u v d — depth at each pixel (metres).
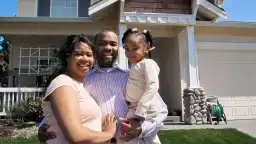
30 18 10.24
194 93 8.92
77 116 1.73
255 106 10.96
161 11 9.85
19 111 8.88
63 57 2.09
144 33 2.74
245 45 11.34
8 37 11.74
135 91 2.52
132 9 9.74
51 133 1.83
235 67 11.13
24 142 6.63
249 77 11.16
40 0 12.73
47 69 10.23
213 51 11.10
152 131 2.45
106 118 2.21
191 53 9.35
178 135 7.32
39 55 11.28
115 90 2.57
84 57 2.04
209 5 9.47
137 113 2.37
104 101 2.51
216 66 11.03
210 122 8.90
